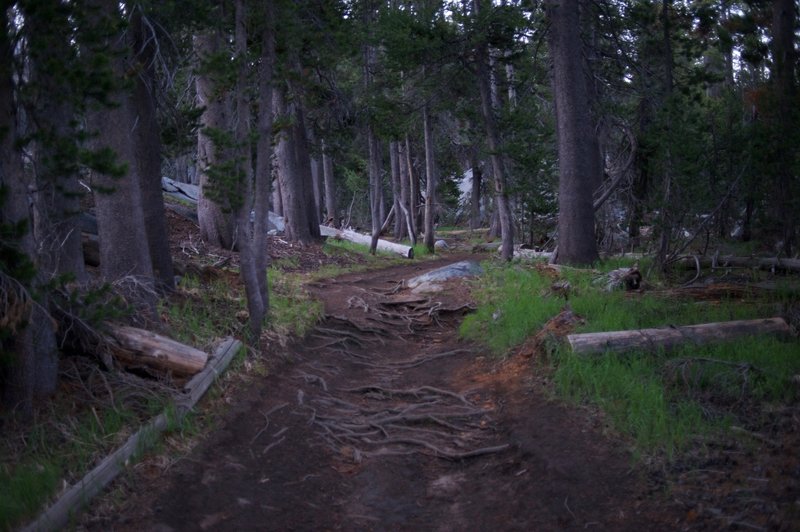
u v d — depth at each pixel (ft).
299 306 40.70
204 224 56.29
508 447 22.71
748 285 34.81
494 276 49.34
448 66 67.72
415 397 29.48
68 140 19.30
